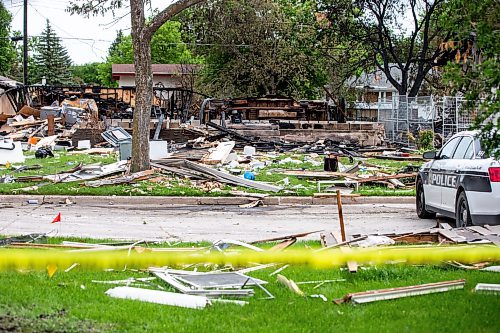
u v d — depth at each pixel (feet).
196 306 22.58
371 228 45.44
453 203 41.73
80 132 111.45
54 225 46.19
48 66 339.77
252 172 73.46
